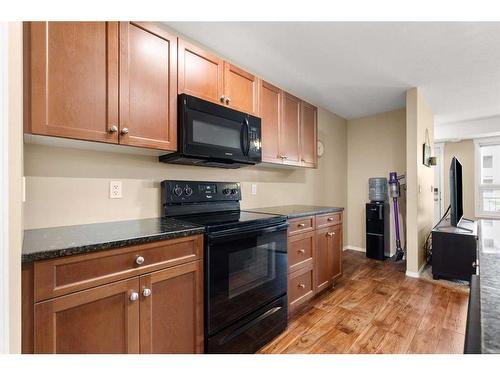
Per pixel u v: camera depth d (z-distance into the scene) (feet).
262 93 7.29
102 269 3.40
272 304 5.95
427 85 9.87
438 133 16.07
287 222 6.57
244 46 7.18
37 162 4.40
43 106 3.60
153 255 3.91
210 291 4.59
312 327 6.44
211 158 5.83
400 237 12.75
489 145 16.29
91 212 4.99
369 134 13.94
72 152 4.78
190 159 5.83
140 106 4.63
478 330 1.47
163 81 4.99
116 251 3.52
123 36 4.41
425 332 6.19
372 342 5.79
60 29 3.76
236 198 7.41
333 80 9.46
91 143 4.35
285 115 8.14
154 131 4.84
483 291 1.90
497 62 8.02
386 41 6.86
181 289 4.26
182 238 4.27
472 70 8.59
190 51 5.48
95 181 5.06
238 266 5.15
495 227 5.30
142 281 3.77
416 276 9.99
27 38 3.49
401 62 8.05
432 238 9.89
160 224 4.88
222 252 4.83
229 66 6.33
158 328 3.95
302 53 7.51
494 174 16.25
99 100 4.13
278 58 7.82
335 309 7.40
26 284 2.88
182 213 6.17
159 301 3.97
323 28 6.31
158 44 4.92
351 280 9.67
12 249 2.09
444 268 9.58
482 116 13.99
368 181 13.85
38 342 2.93
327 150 13.07
